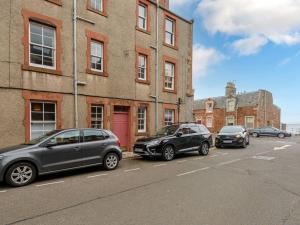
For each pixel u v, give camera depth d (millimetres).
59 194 6668
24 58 10852
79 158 8992
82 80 12969
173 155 12500
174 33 18859
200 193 6688
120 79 14883
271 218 5031
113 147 10000
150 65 16844
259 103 43438
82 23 13039
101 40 13891
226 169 9961
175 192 6793
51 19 11789
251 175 8844
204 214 5230
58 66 11984
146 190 6988
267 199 6191
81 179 8344
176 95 18812
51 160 8281
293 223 4801
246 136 19641
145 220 4934
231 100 46500
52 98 11742
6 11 10430
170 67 18625
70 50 12492
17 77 10672
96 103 13578
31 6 11156
